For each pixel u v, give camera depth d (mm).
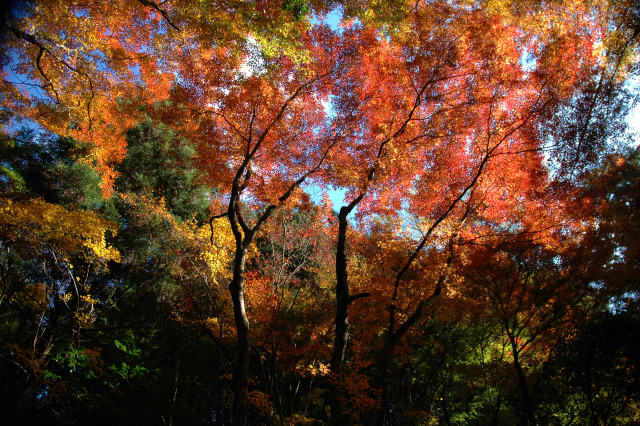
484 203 12891
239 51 8953
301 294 16078
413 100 12320
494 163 12750
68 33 9484
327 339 13797
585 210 11812
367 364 10961
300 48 9133
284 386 16984
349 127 12008
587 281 12219
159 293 15984
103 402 8820
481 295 13562
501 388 13414
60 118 11250
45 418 7562
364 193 11289
